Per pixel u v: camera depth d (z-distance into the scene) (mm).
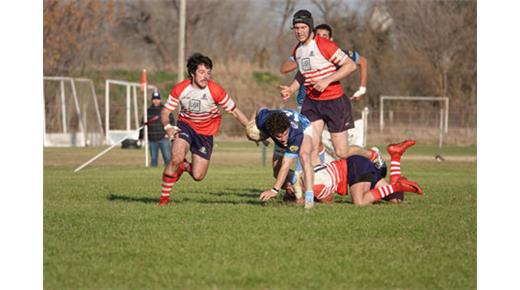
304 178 32125
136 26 189750
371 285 19797
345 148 35281
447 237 25984
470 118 131250
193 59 32219
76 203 35531
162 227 27375
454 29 148250
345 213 30844
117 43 168750
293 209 32062
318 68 34469
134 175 58188
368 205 33875
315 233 26219
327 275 20578
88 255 22891
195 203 35000
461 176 59969
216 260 22078
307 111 35531
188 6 188500
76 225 27984
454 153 101688
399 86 150000
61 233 26312
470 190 44156
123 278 20250
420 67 149375
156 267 21281
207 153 34000
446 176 59969
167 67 178250
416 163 79062
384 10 159625
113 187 45344
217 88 32469
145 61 184750
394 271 21125
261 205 33844
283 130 30109
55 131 122312
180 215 30266
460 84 147750
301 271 20922
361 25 159125
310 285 19656
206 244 24250
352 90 151000
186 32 188875
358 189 34281
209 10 191125
